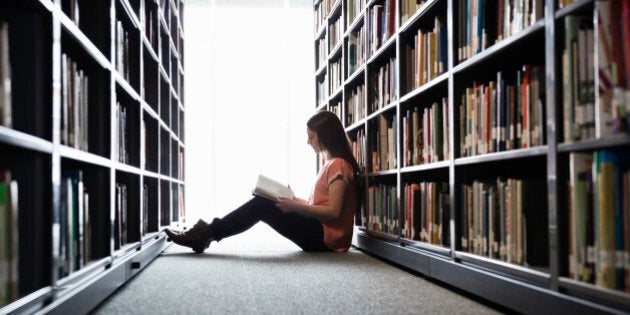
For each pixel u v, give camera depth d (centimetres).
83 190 162
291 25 595
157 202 304
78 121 157
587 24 126
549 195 133
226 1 586
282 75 592
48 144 122
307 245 316
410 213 248
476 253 181
